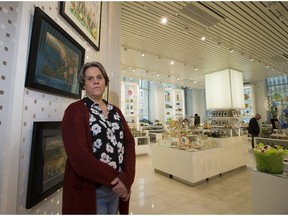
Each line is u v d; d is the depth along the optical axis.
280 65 7.74
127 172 1.11
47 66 1.15
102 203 1.06
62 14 1.32
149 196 3.40
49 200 1.24
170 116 13.09
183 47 5.78
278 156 1.98
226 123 6.45
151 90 13.55
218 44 5.54
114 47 2.59
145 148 7.29
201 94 15.27
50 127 1.18
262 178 2.05
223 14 4.12
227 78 7.55
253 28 4.72
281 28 4.76
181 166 4.20
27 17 1.00
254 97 11.62
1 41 0.86
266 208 1.99
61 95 1.36
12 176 0.89
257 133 7.31
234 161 5.04
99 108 1.17
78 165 0.90
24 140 0.99
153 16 4.14
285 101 10.33
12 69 0.90
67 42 1.39
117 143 1.15
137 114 10.61
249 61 7.04
